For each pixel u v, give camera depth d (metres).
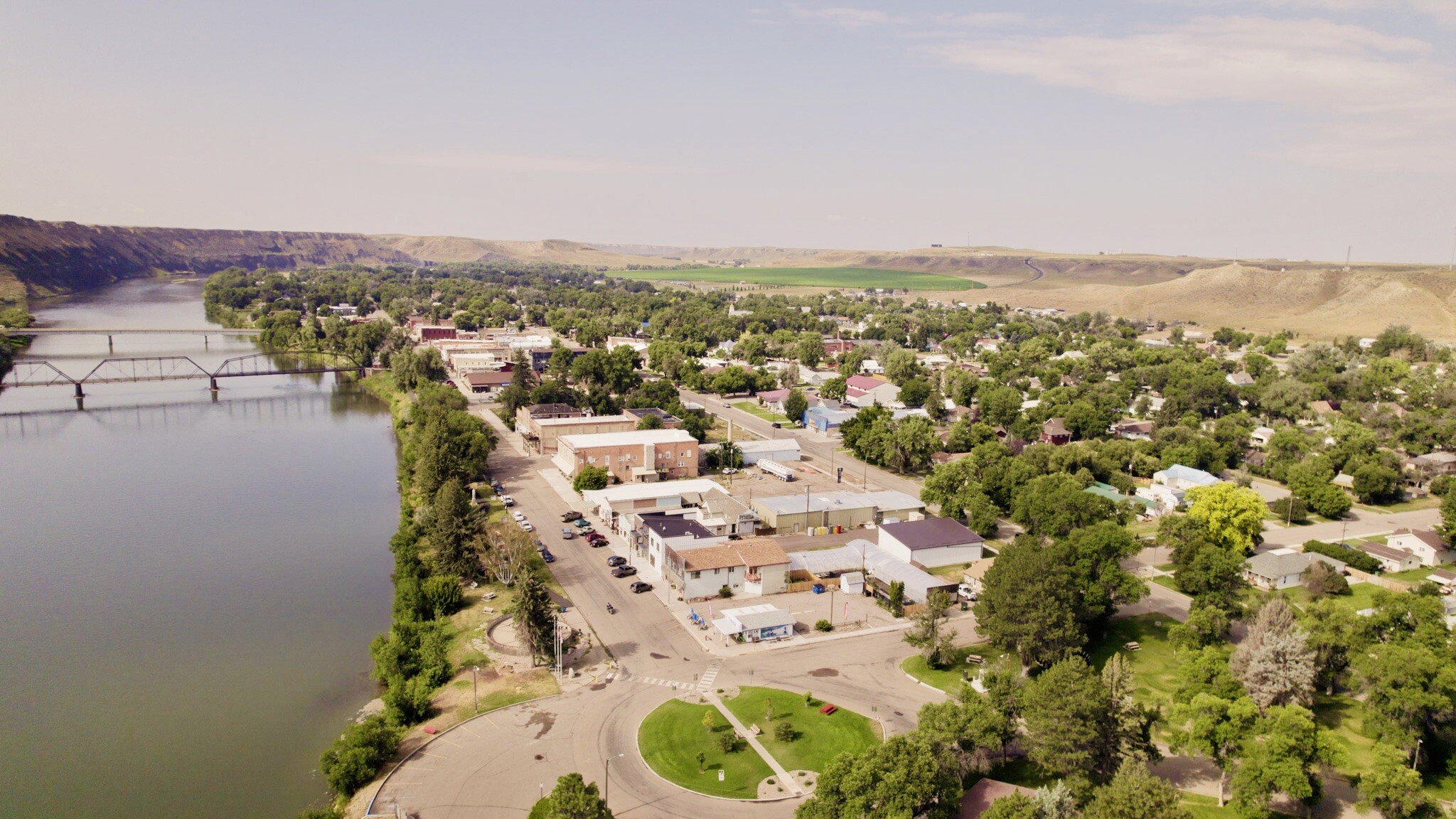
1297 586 121.94
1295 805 72.44
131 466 185.62
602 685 90.31
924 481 173.00
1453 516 130.38
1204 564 106.31
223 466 187.38
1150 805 59.06
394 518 152.00
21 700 89.00
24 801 72.56
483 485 163.38
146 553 132.62
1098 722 70.12
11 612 110.50
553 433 191.88
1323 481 159.25
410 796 71.12
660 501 147.38
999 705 76.31
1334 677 92.44
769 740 80.19
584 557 128.12
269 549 135.62
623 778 73.94
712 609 110.38
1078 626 94.06
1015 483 148.25
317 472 183.12
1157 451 187.12
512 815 68.62
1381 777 68.81
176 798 73.38
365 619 110.50
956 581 120.81
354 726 81.56
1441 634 88.62
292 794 74.38
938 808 64.81
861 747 78.75
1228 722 73.44
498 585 117.00
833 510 144.75
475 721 83.00
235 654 100.19
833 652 99.50
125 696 90.38
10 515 149.75
